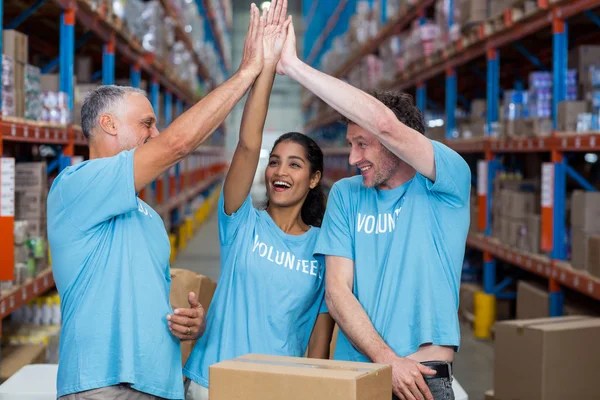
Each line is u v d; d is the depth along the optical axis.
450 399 2.16
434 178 2.19
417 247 2.23
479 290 6.68
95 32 5.79
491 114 6.48
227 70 26.41
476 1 6.32
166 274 2.37
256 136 2.38
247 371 1.84
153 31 8.33
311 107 25.39
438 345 2.23
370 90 2.42
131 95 2.30
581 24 5.86
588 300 5.27
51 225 2.15
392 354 2.12
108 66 6.30
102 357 2.11
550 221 5.04
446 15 7.40
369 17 11.91
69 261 2.12
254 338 2.42
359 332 2.18
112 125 2.26
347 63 13.75
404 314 2.21
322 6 24.22
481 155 9.12
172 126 2.09
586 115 4.63
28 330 4.60
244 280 2.46
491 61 6.41
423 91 8.91
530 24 5.41
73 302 2.14
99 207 2.08
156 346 2.18
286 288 2.45
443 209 2.26
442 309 2.22
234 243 2.49
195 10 13.96
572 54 5.12
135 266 2.17
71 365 2.12
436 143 2.20
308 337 2.59
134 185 2.09
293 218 2.62
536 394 3.82
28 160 5.89
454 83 7.69
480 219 6.66
